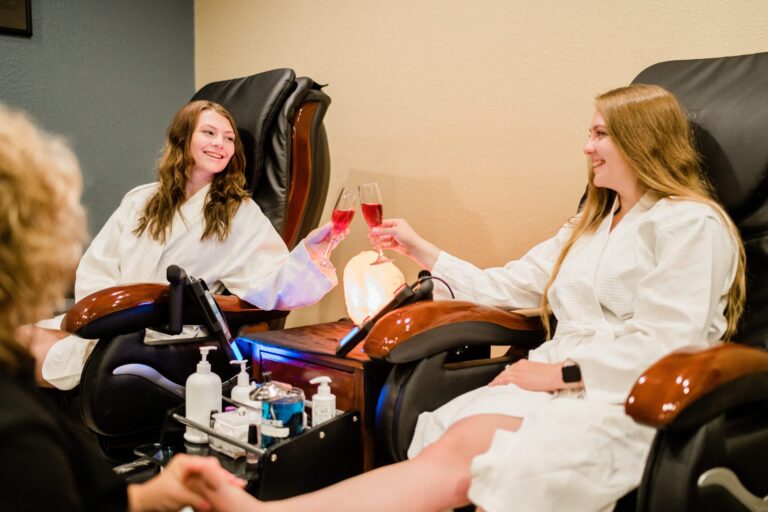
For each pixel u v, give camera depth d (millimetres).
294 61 2898
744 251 1410
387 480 1174
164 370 1831
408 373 1466
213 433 1578
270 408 1539
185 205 2158
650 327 1304
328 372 1730
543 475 1135
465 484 1224
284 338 1906
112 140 3176
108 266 2135
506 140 2242
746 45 1771
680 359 974
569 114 2096
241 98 2297
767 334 1380
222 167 2145
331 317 2826
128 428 1772
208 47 3326
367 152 2648
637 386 956
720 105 1511
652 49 1927
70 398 1829
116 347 1719
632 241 1481
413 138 2490
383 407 1475
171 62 3334
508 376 1452
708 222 1343
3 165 647
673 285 1320
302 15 2844
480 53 2283
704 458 950
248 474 1510
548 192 2160
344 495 1134
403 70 2500
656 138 1470
